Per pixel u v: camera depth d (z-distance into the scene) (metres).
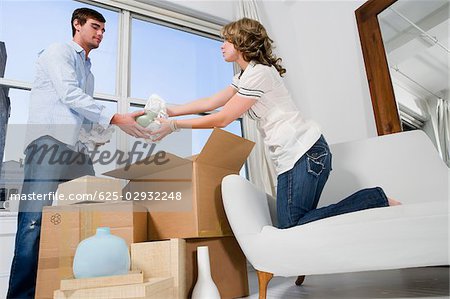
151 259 1.10
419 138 1.63
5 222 1.63
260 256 1.12
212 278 1.24
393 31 2.16
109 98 2.22
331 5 2.68
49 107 1.32
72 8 2.25
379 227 0.97
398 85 2.07
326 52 2.68
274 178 2.36
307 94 2.80
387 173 1.61
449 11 1.93
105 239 0.99
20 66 1.99
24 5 2.09
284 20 2.98
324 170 1.24
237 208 1.18
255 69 1.28
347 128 2.41
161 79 2.52
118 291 0.86
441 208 0.93
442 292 1.16
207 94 2.72
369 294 1.22
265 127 1.30
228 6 2.86
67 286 0.89
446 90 1.87
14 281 1.19
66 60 1.42
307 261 1.05
